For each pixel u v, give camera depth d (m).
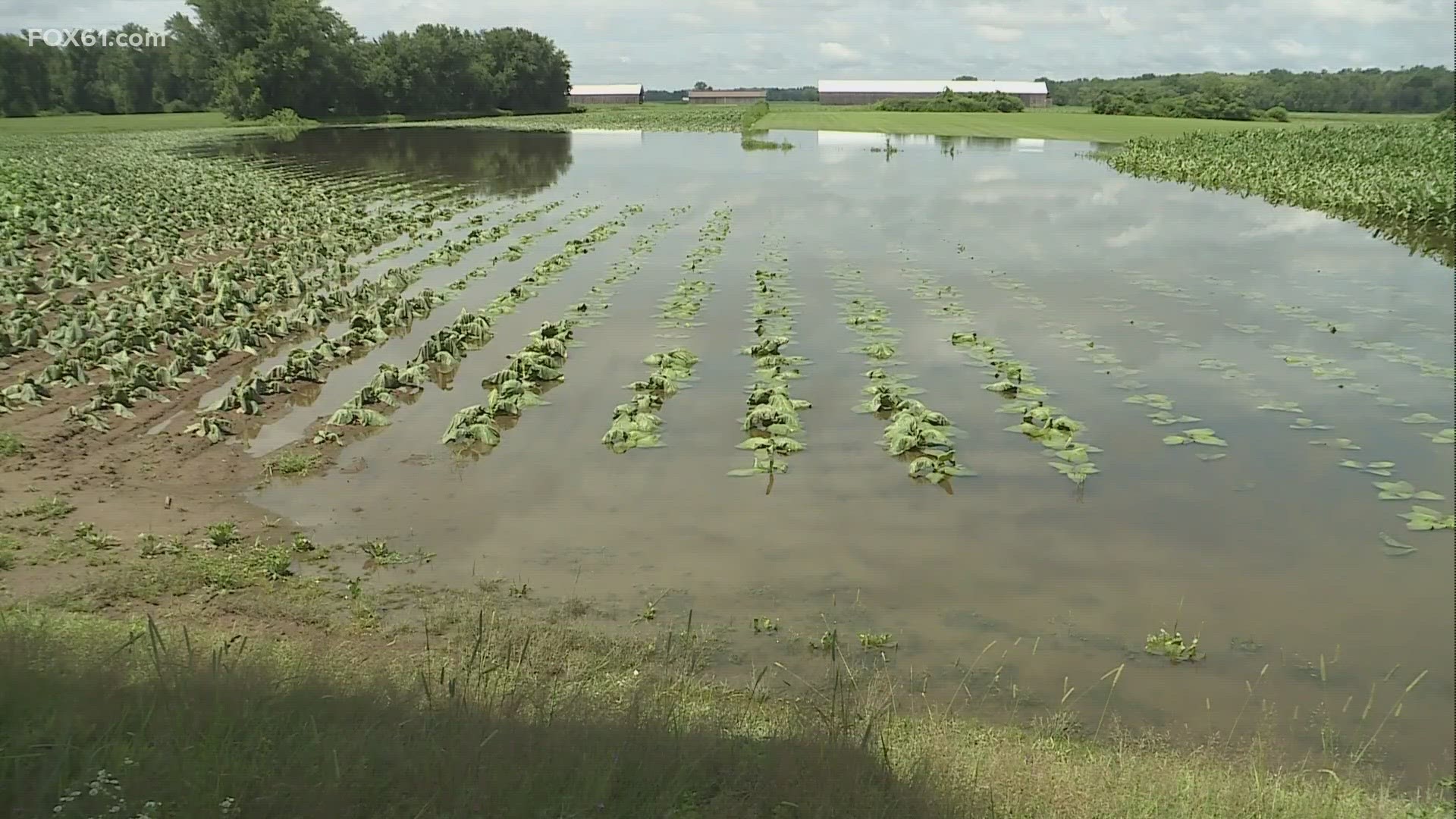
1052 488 14.52
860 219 39.88
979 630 10.89
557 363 20.23
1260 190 48.69
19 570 11.26
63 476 14.35
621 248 33.25
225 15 124.12
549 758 6.67
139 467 14.93
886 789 6.90
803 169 62.72
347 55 133.62
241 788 5.91
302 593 11.22
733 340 22.00
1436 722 9.37
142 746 6.27
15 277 26.72
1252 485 14.60
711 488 14.45
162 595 10.91
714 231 36.41
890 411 17.55
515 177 59.53
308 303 24.86
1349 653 10.54
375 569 11.98
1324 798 7.62
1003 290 26.69
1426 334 22.59
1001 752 8.07
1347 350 21.33
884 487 14.52
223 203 43.62
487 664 9.20
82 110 129.50
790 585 11.77
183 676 7.29
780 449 15.73
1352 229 37.97
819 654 10.34
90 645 8.39
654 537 12.94
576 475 14.95
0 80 120.31
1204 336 22.34
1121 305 25.12
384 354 21.45
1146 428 16.84
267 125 118.44
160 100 135.62
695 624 10.84
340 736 6.76
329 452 15.80
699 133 108.38
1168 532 13.19
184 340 20.95
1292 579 12.03
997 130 102.38
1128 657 10.45
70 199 41.66
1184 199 47.09
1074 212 42.03
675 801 6.39
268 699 7.15
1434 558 12.51
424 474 14.99
